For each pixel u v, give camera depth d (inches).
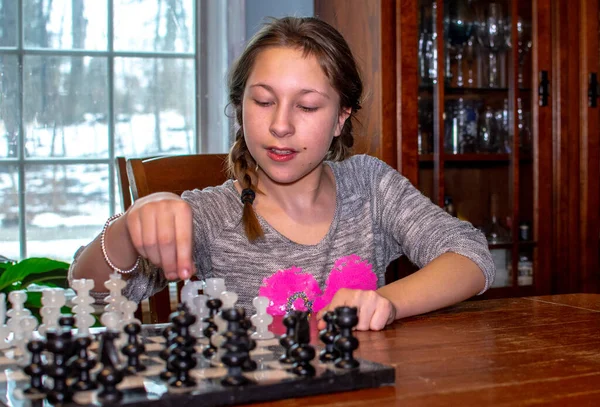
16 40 96.6
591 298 53.4
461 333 39.3
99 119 100.1
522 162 100.0
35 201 97.8
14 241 97.1
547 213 100.3
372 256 61.0
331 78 52.6
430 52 92.7
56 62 98.2
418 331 39.9
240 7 101.3
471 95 96.4
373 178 64.1
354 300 40.5
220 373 27.4
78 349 25.0
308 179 58.9
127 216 39.7
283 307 56.2
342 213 61.1
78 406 23.3
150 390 24.8
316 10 104.9
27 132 97.3
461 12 94.7
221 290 36.4
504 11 97.9
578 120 100.8
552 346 35.6
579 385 28.1
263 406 25.0
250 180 58.6
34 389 25.7
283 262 57.6
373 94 91.5
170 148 103.0
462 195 96.3
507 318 44.4
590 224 101.4
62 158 98.8
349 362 28.0
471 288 49.5
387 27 90.3
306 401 25.7
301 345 27.3
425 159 93.0
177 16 102.7
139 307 61.7
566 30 99.5
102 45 99.9
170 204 38.7
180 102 103.3
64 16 98.2
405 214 60.0
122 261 45.4
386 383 27.7
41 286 91.0
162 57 102.3
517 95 99.0
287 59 51.0
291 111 51.0
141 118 101.8
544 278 100.5
